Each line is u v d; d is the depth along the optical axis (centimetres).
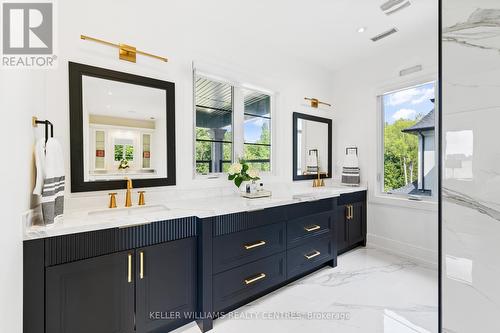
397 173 301
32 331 113
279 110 294
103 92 175
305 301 196
